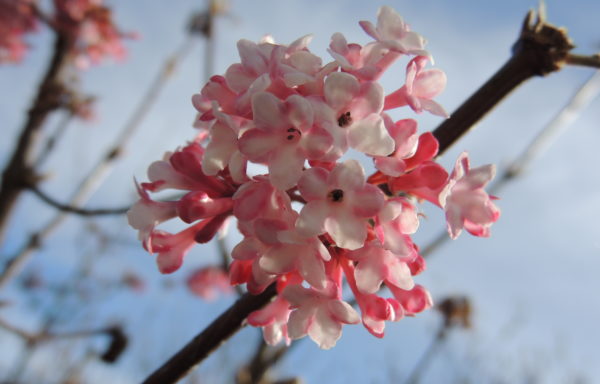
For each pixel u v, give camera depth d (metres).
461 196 0.13
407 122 0.12
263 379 0.19
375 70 0.12
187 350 0.13
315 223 0.12
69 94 0.31
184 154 0.13
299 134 0.12
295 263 0.12
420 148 0.13
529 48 0.13
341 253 0.13
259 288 0.12
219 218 0.13
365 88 0.12
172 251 0.14
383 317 0.12
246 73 0.12
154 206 0.13
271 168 0.12
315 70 0.12
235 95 0.12
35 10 0.33
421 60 0.13
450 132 0.14
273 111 0.12
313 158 0.12
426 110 0.13
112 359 0.25
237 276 0.13
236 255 0.12
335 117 0.12
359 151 0.12
